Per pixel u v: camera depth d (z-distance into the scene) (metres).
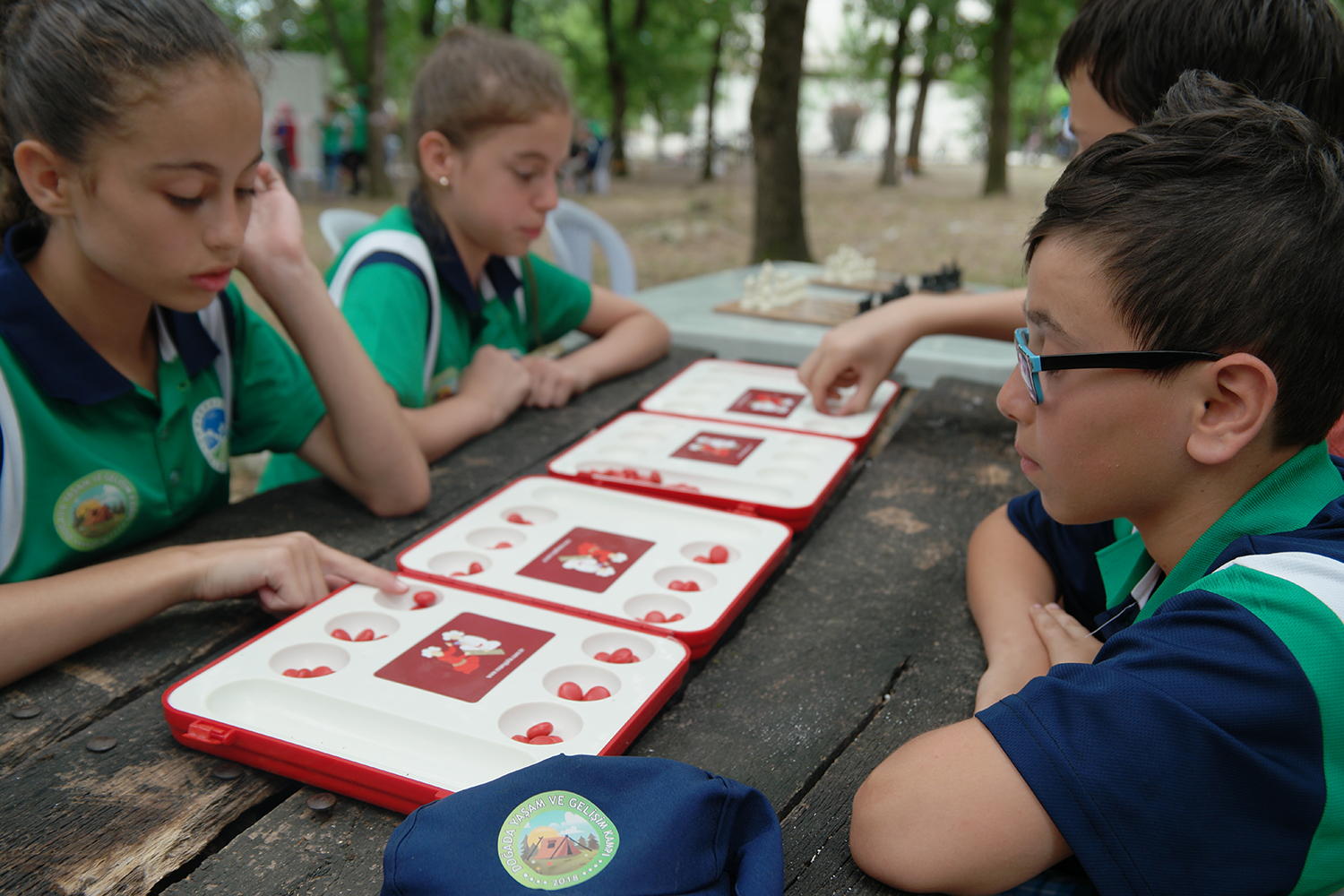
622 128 20.77
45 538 1.26
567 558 1.31
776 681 1.07
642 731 0.97
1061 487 0.85
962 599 1.27
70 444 1.26
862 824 0.78
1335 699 0.66
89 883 0.76
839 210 14.37
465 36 2.06
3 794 0.86
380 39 13.02
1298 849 0.67
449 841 0.68
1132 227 0.75
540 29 21.33
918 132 23.08
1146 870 0.67
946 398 2.14
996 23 14.99
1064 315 0.79
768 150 7.91
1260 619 0.69
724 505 1.49
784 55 7.69
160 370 1.39
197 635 1.14
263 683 0.98
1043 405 0.83
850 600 1.27
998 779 0.72
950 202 15.43
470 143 2.02
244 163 1.11
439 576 1.24
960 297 1.99
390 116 15.79
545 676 1.02
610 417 2.05
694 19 19.11
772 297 3.06
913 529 1.48
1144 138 0.78
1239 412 0.74
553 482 1.52
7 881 0.76
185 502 1.46
